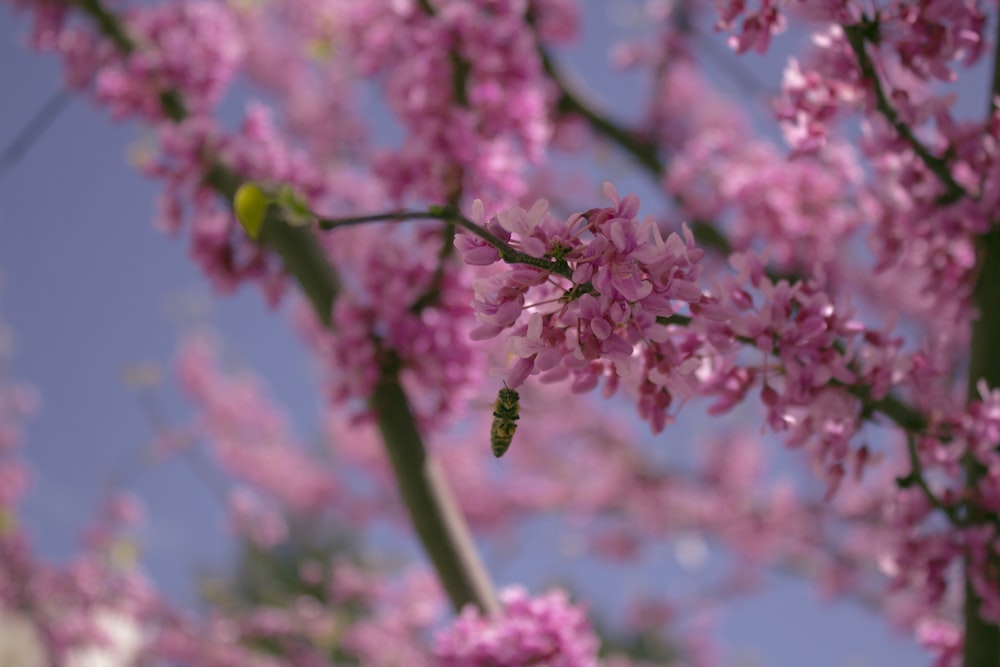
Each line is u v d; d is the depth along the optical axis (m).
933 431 2.67
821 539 8.91
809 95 2.88
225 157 4.31
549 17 6.31
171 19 5.11
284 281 4.32
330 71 8.33
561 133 6.81
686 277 1.75
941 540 2.79
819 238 4.97
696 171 6.03
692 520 9.53
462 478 10.07
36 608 8.49
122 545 8.27
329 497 10.70
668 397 2.17
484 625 3.28
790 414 2.34
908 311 7.51
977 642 2.90
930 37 2.71
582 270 1.70
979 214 2.91
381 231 3.83
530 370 1.79
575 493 9.92
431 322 3.71
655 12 7.68
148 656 8.78
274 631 8.95
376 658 8.96
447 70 4.08
